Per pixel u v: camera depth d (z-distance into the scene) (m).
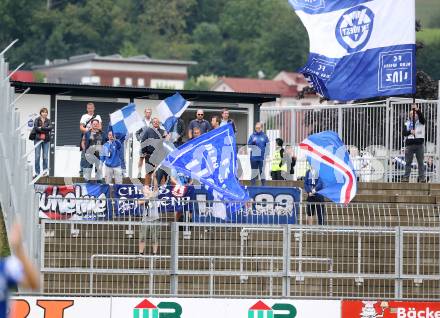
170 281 45.31
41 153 55.62
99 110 64.94
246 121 67.44
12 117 48.53
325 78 53.16
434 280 47.38
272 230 46.19
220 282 46.84
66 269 44.69
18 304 41.34
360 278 46.62
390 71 52.62
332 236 47.28
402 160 62.09
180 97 52.56
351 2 52.59
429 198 56.62
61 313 41.62
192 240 47.47
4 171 48.00
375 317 43.03
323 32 53.03
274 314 42.62
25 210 45.34
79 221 45.16
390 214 52.97
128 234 46.72
